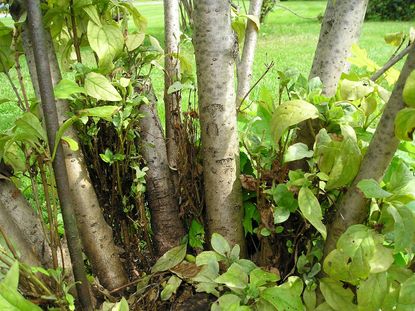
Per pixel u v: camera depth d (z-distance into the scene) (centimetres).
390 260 107
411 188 113
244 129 163
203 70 124
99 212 138
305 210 113
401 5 1257
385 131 103
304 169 136
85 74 123
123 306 117
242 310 113
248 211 146
